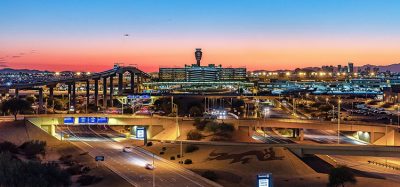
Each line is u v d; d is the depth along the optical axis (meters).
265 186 115.56
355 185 149.75
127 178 141.62
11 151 177.12
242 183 147.50
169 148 196.00
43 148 185.50
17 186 91.38
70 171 148.88
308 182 151.25
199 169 160.50
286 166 168.38
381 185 151.38
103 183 135.25
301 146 185.12
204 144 196.00
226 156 177.88
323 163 184.25
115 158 176.75
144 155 185.12
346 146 181.12
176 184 134.75
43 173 100.12
